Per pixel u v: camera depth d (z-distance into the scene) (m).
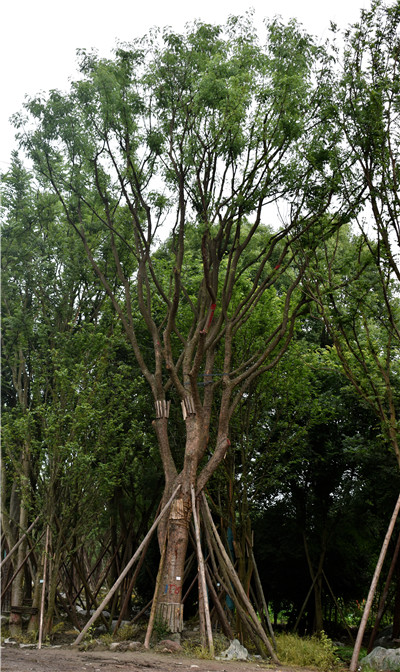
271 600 21.39
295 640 14.13
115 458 15.23
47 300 16.39
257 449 17.95
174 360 18.03
